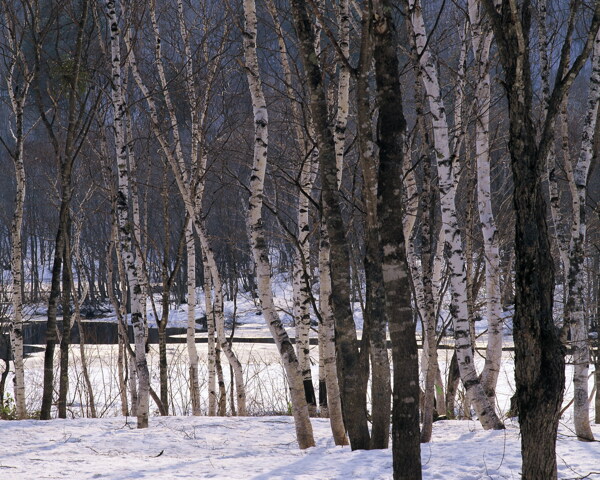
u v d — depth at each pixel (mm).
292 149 21844
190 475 11617
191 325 23156
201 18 24047
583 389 13172
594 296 21984
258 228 14273
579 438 12961
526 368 6715
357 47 18359
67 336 20562
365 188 12203
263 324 60312
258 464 12352
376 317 12641
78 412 26016
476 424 16625
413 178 16656
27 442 15430
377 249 12398
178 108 25594
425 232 14383
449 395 20281
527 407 6723
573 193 14547
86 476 11828
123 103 18391
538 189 6695
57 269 20375
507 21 6695
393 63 8070
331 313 14508
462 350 14742
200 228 21547
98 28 22062
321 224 15094
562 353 6691
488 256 16750
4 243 79625
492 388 16828
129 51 20453
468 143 19094
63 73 20406
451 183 14656
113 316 67750
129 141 22688
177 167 20766
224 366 37500
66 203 20344
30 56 26109
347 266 13211
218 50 21781
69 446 14859
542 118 15641
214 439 15539
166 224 22797
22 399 21422
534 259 6672
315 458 12516
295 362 14211
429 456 11891
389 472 10688
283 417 19031
